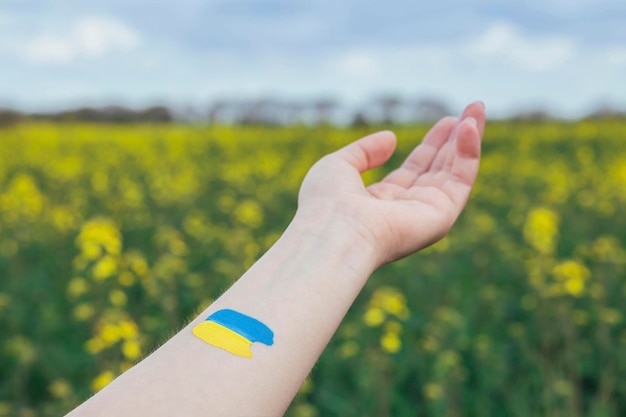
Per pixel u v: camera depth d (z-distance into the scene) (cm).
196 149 1580
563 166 1170
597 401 335
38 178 1159
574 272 387
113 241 398
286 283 82
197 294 455
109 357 321
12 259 571
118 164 1324
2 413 332
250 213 672
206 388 70
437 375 336
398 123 1958
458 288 473
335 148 1565
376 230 94
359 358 371
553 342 405
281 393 73
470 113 119
